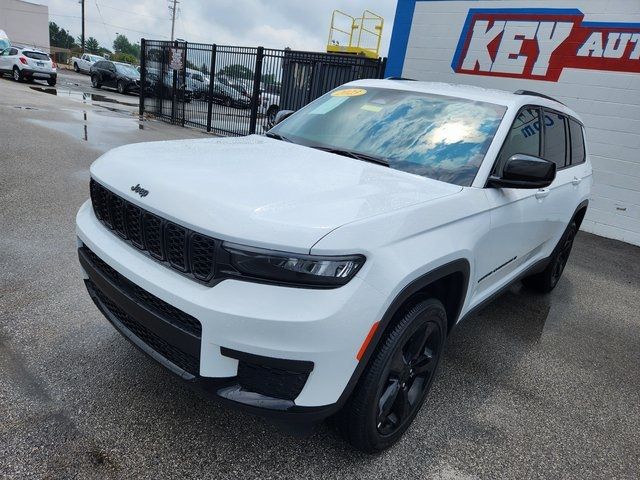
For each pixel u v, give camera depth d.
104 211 2.42
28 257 4.05
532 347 3.87
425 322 2.35
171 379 2.71
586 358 3.81
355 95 3.64
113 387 2.59
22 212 5.09
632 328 4.58
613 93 8.54
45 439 2.18
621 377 3.58
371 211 2.01
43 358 2.76
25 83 23.17
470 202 2.54
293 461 2.27
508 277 3.63
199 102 15.06
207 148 2.78
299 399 1.87
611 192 8.77
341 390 1.92
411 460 2.39
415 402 2.51
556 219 4.16
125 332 2.28
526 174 2.59
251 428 2.43
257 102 13.38
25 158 7.37
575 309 4.88
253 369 1.86
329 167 2.60
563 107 4.32
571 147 4.51
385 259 1.92
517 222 3.13
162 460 2.16
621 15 8.30
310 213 1.89
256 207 1.87
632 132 8.43
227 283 1.80
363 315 1.84
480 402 2.97
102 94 23.19
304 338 1.76
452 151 2.88
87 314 3.28
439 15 10.42
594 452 2.67
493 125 3.02
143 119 15.62
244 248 1.78
